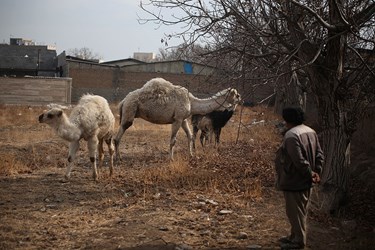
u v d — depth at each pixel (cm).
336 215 724
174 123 1134
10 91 2945
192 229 622
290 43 756
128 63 5575
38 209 701
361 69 704
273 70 714
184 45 671
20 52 4938
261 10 674
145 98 1105
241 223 655
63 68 4416
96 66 4359
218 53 684
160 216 676
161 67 4531
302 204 538
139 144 1459
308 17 737
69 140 866
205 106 1184
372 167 1005
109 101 4119
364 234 641
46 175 949
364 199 821
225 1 652
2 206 709
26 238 570
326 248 575
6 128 1792
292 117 540
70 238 577
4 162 1001
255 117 2133
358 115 796
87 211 698
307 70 738
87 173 982
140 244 557
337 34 638
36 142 1345
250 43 701
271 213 711
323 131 755
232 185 867
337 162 734
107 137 948
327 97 729
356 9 700
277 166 543
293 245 545
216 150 1262
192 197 786
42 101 2994
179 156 1155
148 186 856
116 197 779
